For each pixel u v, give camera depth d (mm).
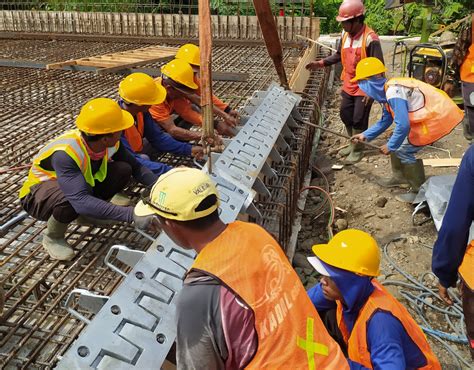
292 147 4734
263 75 6977
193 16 9453
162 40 9172
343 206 4898
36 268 3047
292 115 5113
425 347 2227
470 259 2348
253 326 1464
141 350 1905
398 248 4207
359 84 4449
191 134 3961
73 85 6555
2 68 7332
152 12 11008
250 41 8953
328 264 2154
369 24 11508
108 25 9914
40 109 5723
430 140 4277
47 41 9523
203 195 1514
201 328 1458
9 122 5344
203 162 4246
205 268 1491
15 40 9617
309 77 6922
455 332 3371
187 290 1489
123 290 2092
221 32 9461
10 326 2609
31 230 3549
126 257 2379
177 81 3854
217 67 7430
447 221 2186
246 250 1559
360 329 2104
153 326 2014
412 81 4266
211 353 1479
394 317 2102
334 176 5488
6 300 2885
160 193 1533
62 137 2914
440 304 3615
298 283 1665
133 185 4066
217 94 6156
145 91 3410
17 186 4012
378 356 2027
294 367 1514
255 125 4109
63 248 3143
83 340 1861
